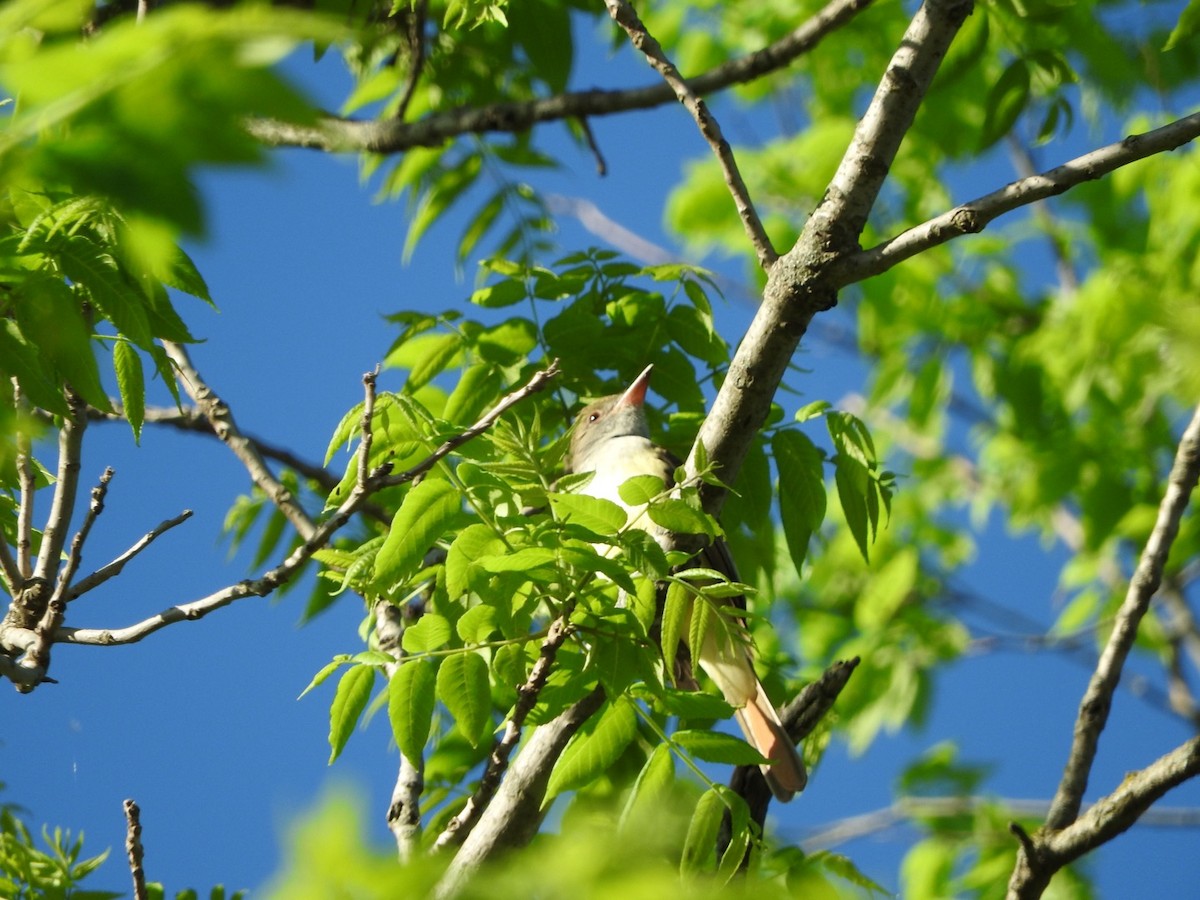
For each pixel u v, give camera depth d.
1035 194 7.15
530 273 10.80
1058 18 10.77
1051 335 18.48
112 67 2.69
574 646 7.13
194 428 12.00
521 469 7.08
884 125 7.41
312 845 2.71
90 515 7.73
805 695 9.46
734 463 7.81
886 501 9.12
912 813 15.61
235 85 2.64
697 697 7.01
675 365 10.74
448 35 12.62
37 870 8.95
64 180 2.81
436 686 6.82
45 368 6.64
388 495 11.05
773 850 7.77
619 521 6.57
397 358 10.55
